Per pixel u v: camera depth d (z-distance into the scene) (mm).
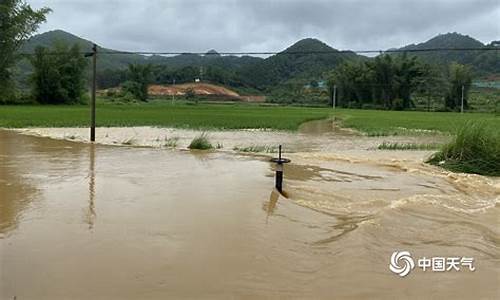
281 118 37625
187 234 5555
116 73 102938
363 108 84938
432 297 4230
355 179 10109
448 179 10586
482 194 9125
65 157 12250
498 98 83688
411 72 82062
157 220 6086
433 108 81438
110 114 37062
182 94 106438
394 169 11867
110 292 4086
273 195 7715
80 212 6414
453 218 6938
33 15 53094
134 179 8977
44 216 6191
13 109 43375
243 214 6461
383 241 5703
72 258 4766
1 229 5609
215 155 13336
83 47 65250
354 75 86500
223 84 121312
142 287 4191
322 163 12492
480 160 11719
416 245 5629
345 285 4395
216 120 32719
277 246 5293
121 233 5535
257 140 20859
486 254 5426
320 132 26781
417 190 9156
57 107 51031
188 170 10203
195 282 4324
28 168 10258
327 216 6734
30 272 4430
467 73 78812
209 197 7418
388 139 22609
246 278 4441
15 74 55188
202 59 165625
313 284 4391
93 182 8609
